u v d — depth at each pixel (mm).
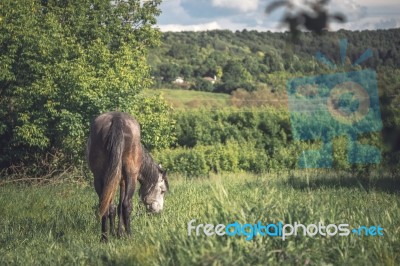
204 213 9219
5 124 31672
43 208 17000
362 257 7555
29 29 31328
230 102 88750
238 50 106875
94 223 13648
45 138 29750
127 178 12195
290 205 8938
